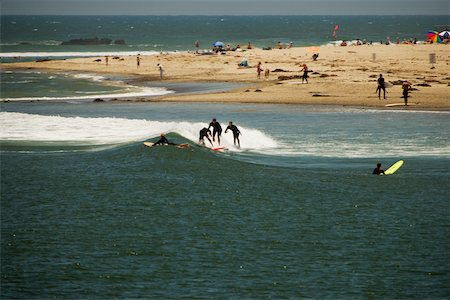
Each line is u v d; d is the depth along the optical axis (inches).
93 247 3973.9
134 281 3528.5
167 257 3831.2
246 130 7396.7
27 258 3809.1
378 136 7455.7
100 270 3654.0
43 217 4537.4
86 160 6240.2
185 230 4271.7
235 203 4869.6
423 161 6250.0
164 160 6117.1
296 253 3902.6
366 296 3376.0
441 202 4921.3
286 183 5428.2
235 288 3452.3
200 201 4911.4
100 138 7342.5
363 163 6176.2
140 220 4468.5
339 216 4574.3
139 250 3927.2
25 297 3346.5
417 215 4606.3
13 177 5629.9
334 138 7347.4
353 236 4180.6
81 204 4835.1
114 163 6082.7
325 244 4037.9
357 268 3698.3
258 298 3348.9
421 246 4015.8
